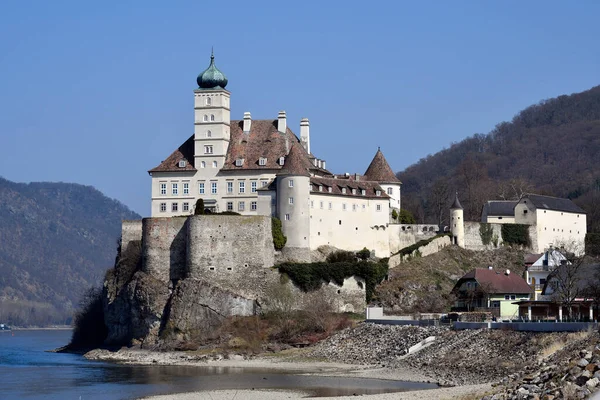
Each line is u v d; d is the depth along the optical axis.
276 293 198.12
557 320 152.50
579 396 85.62
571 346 114.31
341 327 189.50
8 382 151.75
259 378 149.38
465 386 122.44
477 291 186.00
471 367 139.88
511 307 182.50
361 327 183.00
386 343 169.38
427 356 152.38
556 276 179.38
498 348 142.25
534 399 88.81
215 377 152.88
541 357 123.44
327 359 171.75
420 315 187.00
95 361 193.50
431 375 141.62
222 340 192.88
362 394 126.00
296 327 192.50
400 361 156.38
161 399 127.06
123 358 195.12
